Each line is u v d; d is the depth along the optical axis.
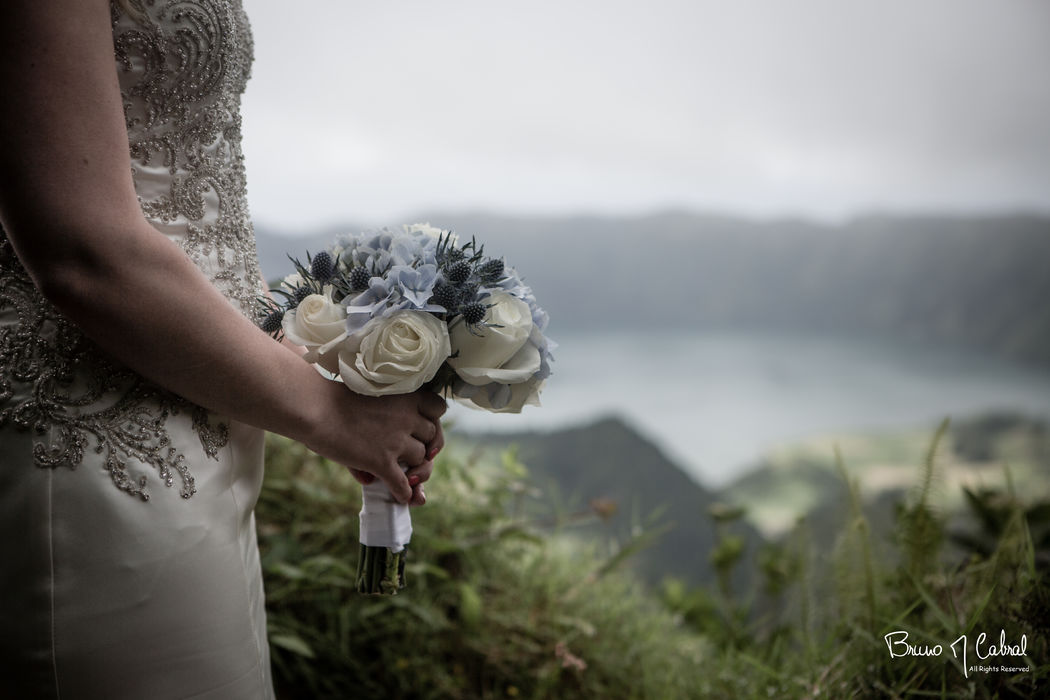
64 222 0.64
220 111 0.85
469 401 0.92
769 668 1.52
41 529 0.73
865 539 1.46
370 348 0.81
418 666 1.63
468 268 0.91
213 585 0.81
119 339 0.68
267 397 0.75
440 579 1.74
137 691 0.76
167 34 0.76
